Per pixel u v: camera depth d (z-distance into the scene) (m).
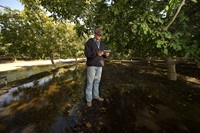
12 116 2.63
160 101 3.30
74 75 7.32
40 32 9.40
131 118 2.46
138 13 2.65
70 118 2.49
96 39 2.64
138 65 13.12
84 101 3.27
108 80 5.86
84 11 3.05
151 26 2.43
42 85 5.18
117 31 2.97
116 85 4.89
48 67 19.39
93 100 3.31
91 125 2.25
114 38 3.09
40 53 9.80
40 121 2.42
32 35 9.02
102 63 2.78
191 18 3.25
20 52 9.18
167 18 2.68
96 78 3.01
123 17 2.85
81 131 2.10
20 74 13.80
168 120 2.40
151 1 2.86
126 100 3.35
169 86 4.70
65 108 2.92
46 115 2.64
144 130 2.10
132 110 2.79
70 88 4.55
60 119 2.47
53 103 3.23
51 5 3.28
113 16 2.98
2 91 4.64
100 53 2.54
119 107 2.93
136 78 6.20
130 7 3.02
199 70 8.61
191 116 2.54
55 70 10.29
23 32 8.51
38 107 3.03
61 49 10.70
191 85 4.83
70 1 2.94
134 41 3.36
